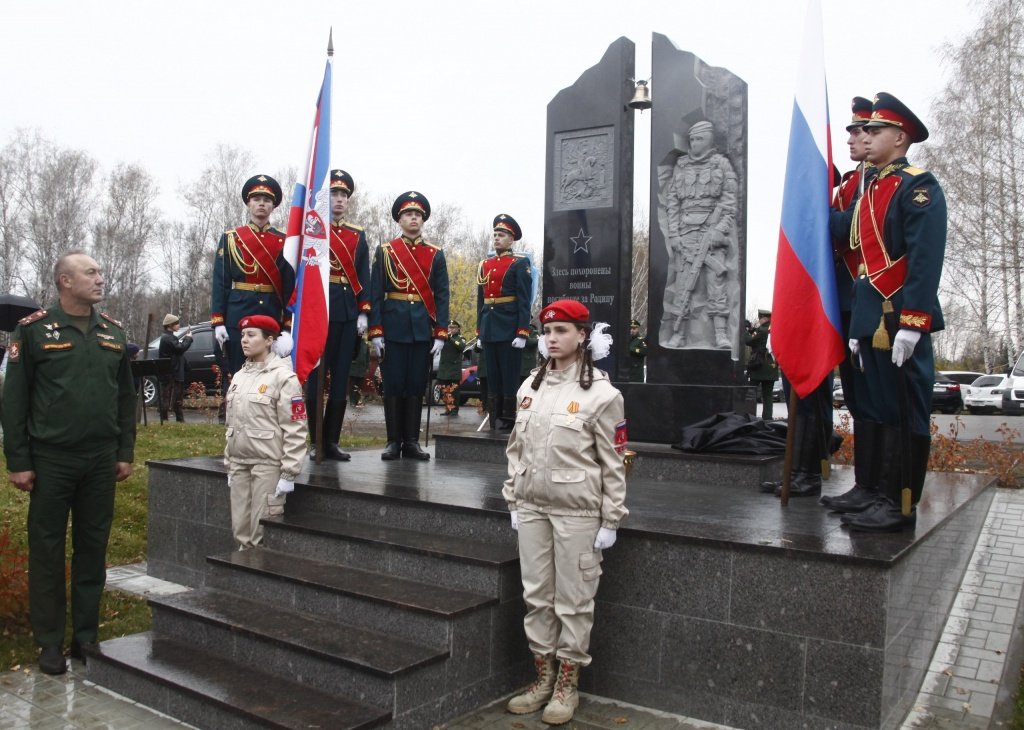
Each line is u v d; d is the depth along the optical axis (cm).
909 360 408
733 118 714
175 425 1290
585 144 770
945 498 541
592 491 376
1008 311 2219
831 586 354
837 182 493
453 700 384
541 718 383
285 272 672
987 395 2356
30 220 3775
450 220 5009
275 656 397
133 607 550
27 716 391
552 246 782
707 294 716
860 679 348
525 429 389
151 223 4097
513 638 416
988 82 1936
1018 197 1925
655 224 736
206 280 4009
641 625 400
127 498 774
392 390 688
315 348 607
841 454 922
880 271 412
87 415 447
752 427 605
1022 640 482
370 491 511
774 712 366
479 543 450
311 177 613
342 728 339
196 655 420
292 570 456
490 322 788
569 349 388
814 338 451
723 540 378
